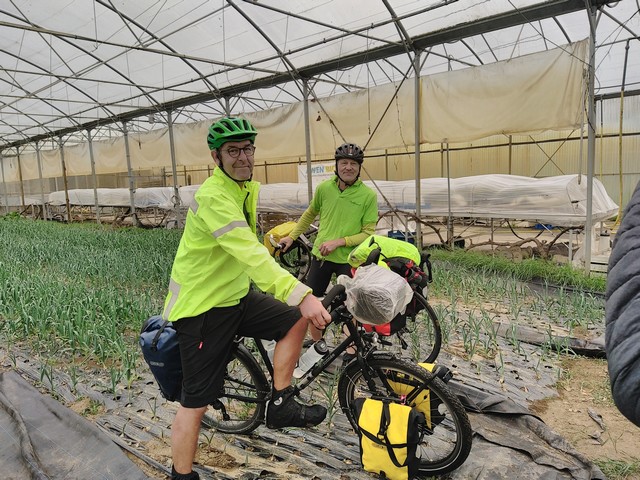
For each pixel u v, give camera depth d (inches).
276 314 87.6
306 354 96.0
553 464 90.1
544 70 255.3
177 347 85.0
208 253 78.2
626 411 19.6
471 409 111.3
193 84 439.8
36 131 691.4
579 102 246.1
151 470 95.3
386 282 82.8
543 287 233.5
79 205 695.7
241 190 80.8
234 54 369.4
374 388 91.8
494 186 319.9
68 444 102.3
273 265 73.5
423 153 620.1
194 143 499.2
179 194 553.3
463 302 206.5
